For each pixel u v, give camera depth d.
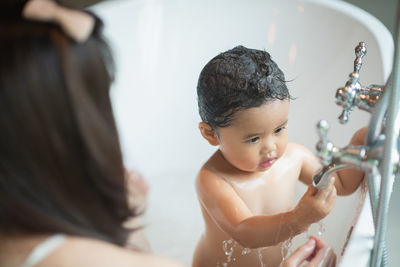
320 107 1.20
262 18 1.35
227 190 0.88
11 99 0.41
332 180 0.72
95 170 0.47
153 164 1.41
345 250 0.67
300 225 0.76
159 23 1.36
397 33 0.52
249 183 0.90
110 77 0.49
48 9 0.43
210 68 0.81
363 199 0.77
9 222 0.47
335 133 1.10
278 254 0.94
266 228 0.79
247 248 0.93
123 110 1.32
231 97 0.76
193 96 1.40
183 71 1.40
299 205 0.75
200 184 0.92
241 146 0.81
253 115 0.76
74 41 0.43
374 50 1.08
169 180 1.40
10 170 0.44
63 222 0.48
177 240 1.23
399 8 0.52
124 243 0.56
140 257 0.55
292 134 1.25
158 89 1.38
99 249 0.51
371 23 1.17
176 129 1.41
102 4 1.33
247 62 0.78
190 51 1.39
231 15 1.38
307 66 1.28
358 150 0.58
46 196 0.46
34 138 0.43
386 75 0.97
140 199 0.76
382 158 0.57
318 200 0.73
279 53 1.33
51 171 0.45
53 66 0.41
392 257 1.22
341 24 1.23
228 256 0.96
